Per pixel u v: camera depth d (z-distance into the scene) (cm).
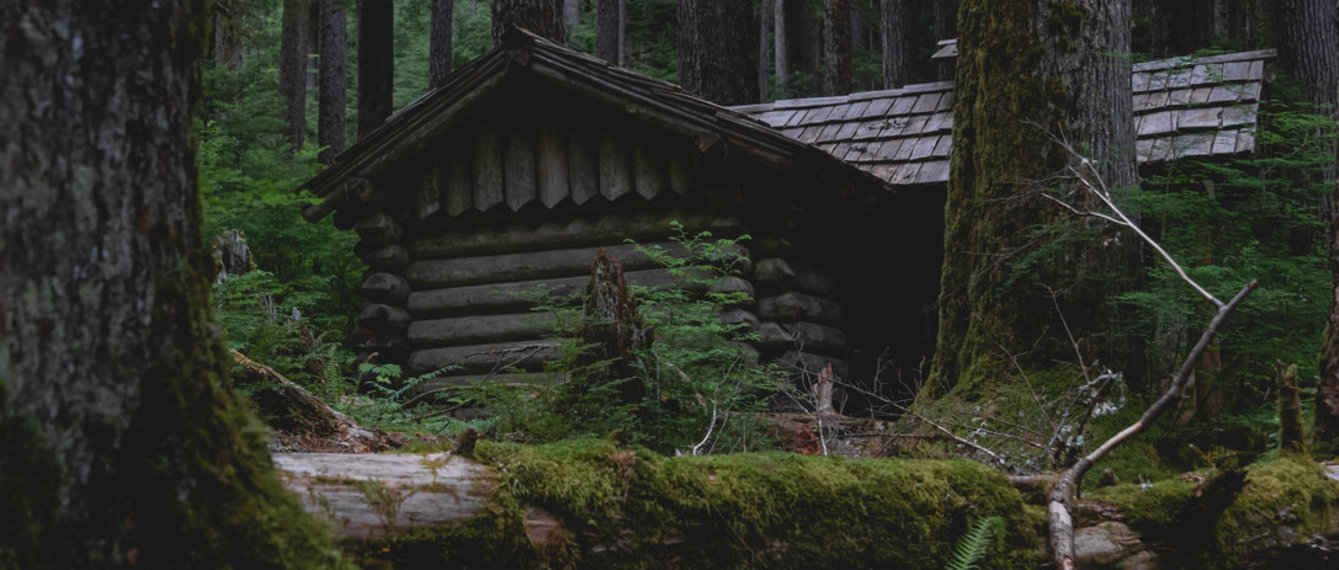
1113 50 691
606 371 525
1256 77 977
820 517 321
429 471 278
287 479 259
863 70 2722
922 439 620
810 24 2544
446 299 944
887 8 2125
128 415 193
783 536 316
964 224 736
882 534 326
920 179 1004
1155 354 652
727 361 641
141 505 193
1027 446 580
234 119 1227
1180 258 666
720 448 532
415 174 960
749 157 842
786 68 2483
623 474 302
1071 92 683
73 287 188
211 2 220
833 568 319
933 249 1065
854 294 1040
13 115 184
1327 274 673
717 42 1823
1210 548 363
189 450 200
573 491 291
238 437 215
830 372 723
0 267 181
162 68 202
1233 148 844
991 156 705
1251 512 375
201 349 210
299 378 575
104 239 192
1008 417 620
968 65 746
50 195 186
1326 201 926
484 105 927
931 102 1133
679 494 306
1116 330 654
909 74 2119
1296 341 661
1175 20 1609
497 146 941
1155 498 361
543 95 932
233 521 203
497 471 288
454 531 273
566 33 2495
